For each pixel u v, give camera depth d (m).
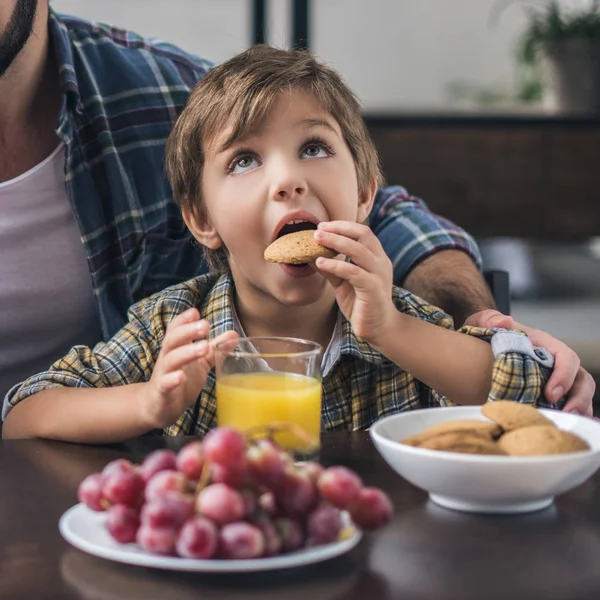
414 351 1.28
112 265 1.82
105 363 1.39
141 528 0.77
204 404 1.42
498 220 3.58
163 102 1.88
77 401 1.23
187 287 1.54
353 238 1.24
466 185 3.56
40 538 0.86
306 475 0.78
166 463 0.80
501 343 1.30
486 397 1.30
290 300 1.36
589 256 3.89
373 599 0.74
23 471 1.07
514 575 0.79
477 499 0.90
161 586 0.76
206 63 2.02
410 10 3.66
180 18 3.53
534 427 0.93
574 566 0.80
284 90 1.36
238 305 1.50
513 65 3.71
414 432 1.03
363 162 1.50
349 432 1.22
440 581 0.77
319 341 1.49
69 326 1.84
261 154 1.36
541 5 3.66
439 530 0.88
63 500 0.97
